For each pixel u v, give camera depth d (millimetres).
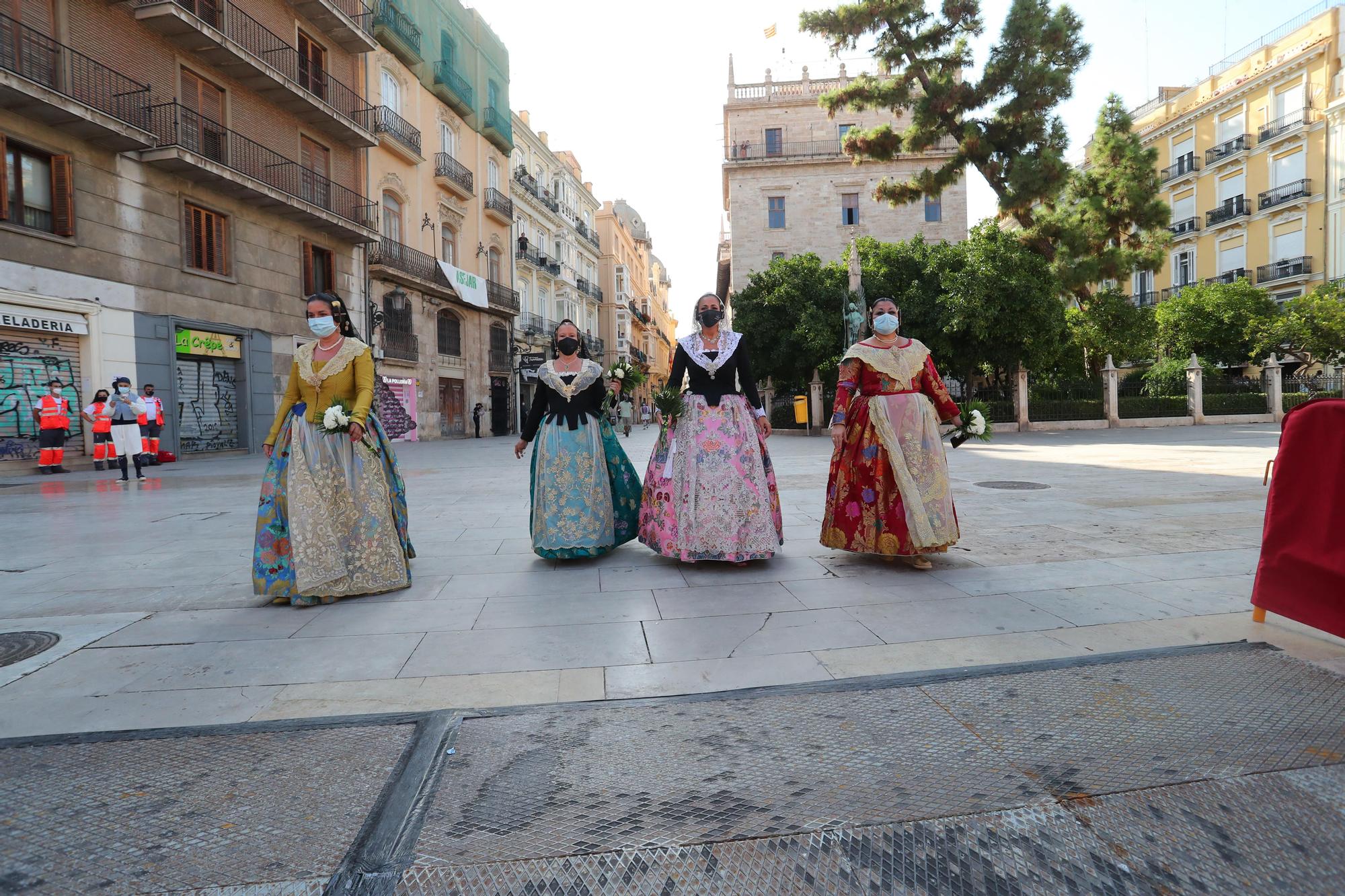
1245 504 6520
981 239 21578
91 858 1614
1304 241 33625
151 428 14234
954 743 2074
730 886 1517
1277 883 1496
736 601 3641
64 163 13602
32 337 13359
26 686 2666
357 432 3820
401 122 24688
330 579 3689
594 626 3283
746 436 4359
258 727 2266
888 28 23172
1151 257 23469
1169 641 2883
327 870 1570
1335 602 2711
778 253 38688
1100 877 1528
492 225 32281
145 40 15336
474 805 1815
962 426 4453
